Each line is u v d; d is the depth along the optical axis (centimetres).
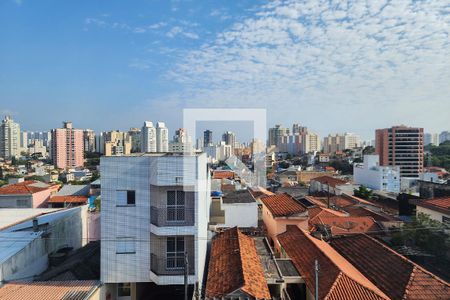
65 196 4469
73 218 2362
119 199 1662
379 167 6166
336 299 1270
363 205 3894
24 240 1769
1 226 2281
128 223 1659
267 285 1474
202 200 1792
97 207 3481
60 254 1970
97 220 2688
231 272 1495
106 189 1656
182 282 1608
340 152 13000
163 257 1633
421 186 3828
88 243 2473
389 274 1505
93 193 4534
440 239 2259
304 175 7312
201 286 1675
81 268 1794
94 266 1864
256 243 2152
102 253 1648
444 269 2120
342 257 1811
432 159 9431
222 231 2342
